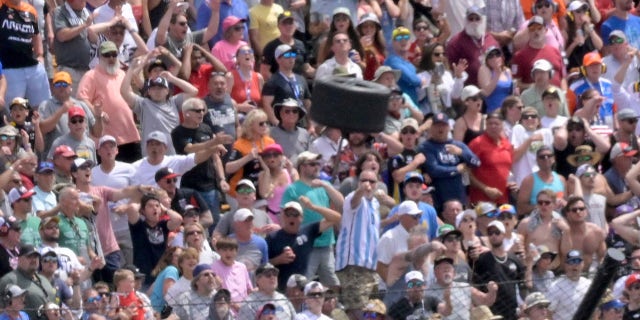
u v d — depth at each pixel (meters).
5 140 61.72
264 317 55.59
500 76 73.69
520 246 61.59
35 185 61.06
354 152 66.56
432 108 72.62
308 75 72.31
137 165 63.62
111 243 60.84
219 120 66.81
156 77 66.75
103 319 54.88
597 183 68.62
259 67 74.19
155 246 60.44
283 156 64.62
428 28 75.69
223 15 72.94
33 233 58.62
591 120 73.19
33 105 68.06
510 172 69.00
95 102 66.38
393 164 66.31
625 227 66.75
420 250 59.50
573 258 58.84
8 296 54.31
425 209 63.69
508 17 77.56
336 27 72.38
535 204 67.69
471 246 60.72
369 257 60.88
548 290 59.03
